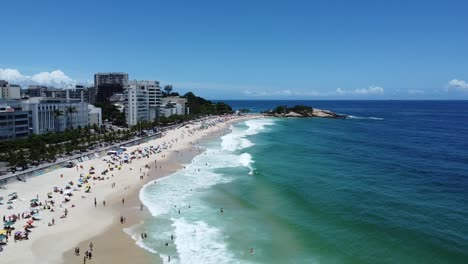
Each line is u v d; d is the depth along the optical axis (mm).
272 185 85250
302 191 80312
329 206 70375
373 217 64312
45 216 63906
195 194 78812
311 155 125438
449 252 51094
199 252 52000
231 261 49500
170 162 112000
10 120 133000
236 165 107562
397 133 193750
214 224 62094
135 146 142500
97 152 120500
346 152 131375
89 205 70562
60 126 165250
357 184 85938
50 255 49844
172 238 56312
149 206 70625
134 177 92875
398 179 90562
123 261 48844
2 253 49844
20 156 94438
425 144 151375
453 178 90938
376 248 52750
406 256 50281
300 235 57531
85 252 50938
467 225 60344
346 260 49562
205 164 109062
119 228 59719
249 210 68875
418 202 72250
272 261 49500
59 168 100688
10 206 67062
